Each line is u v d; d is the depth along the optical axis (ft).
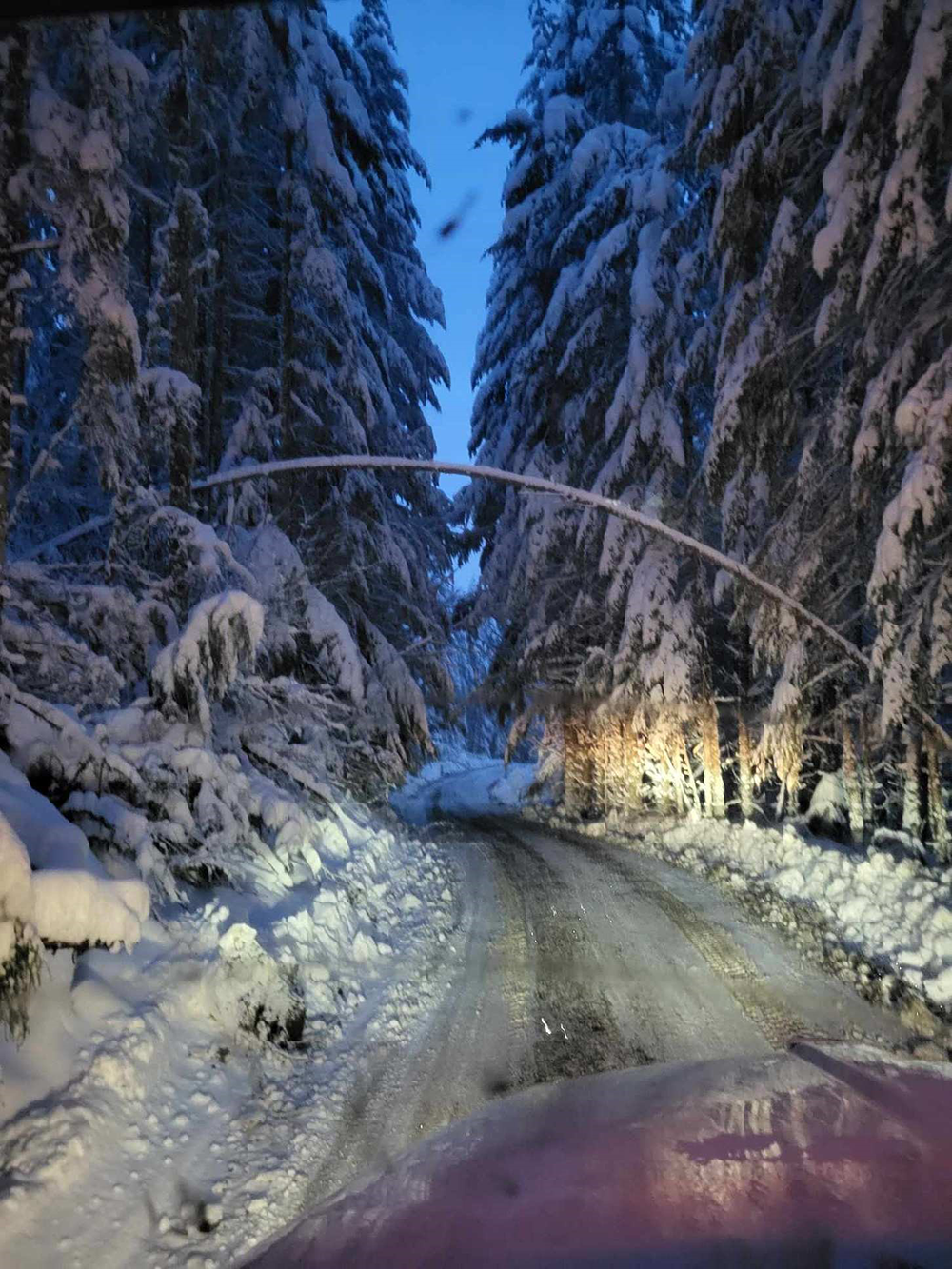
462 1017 20.02
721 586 51.26
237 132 46.98
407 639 62.13
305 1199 12.13
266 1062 16.96
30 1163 11.56
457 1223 6.11
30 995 13.58
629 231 63.21
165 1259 10.69
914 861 35.17
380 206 69.67
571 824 68.54
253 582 31.63
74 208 24.21
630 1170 6.47
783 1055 9.62
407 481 66.23
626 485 60.95
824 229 36.91
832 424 40.01
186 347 33.63
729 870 39.81
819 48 42.34
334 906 26.48
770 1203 5.73
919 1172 6.06
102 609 28.12
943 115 33.58
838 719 48.37
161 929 19.72
